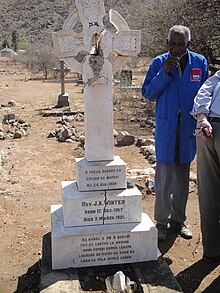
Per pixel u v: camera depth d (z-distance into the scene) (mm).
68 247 3727
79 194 3871
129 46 3922
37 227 5105
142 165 7453
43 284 3469
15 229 5062
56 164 7793
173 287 3424
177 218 4680
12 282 3988
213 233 4078
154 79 4164
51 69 34938
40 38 84812
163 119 4250
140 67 29844
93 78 3832
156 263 3805
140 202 3906
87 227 3850
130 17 17547
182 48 4090
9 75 37656
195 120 4289
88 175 3893
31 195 6184
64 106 15664
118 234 3781
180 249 4434
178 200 4605
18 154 8516
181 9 14391
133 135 9828
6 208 5672
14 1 108812
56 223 3949
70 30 3836
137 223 3922
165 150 4266
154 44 15266
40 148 9023
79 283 3510
